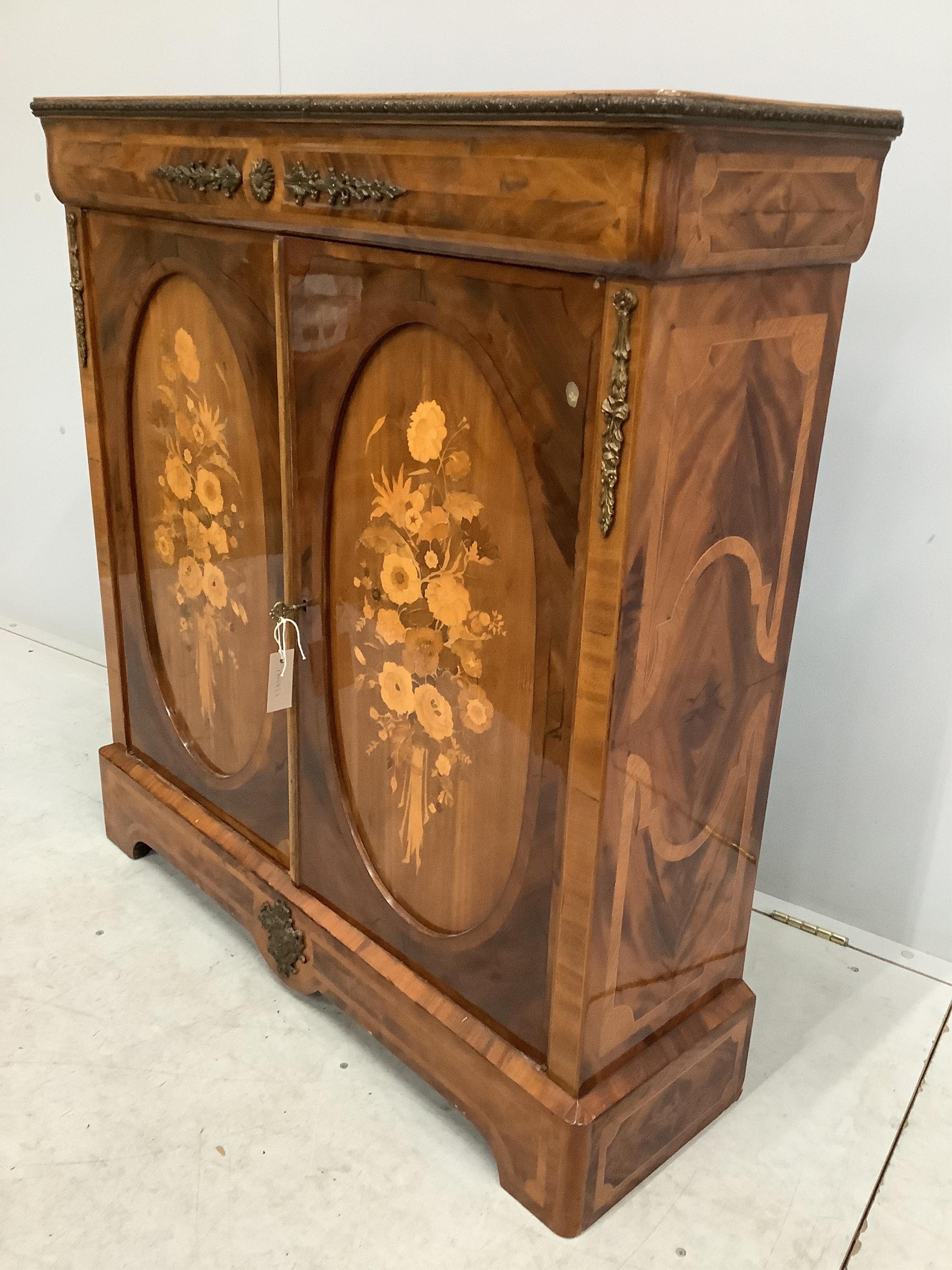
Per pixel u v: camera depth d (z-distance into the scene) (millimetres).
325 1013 1599
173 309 1506
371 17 1877
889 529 1612
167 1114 1407
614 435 953
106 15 2250
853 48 1455
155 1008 1588
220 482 1517
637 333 916
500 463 1102
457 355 1108
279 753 1543
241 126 1247
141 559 1747
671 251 875
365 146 1100
